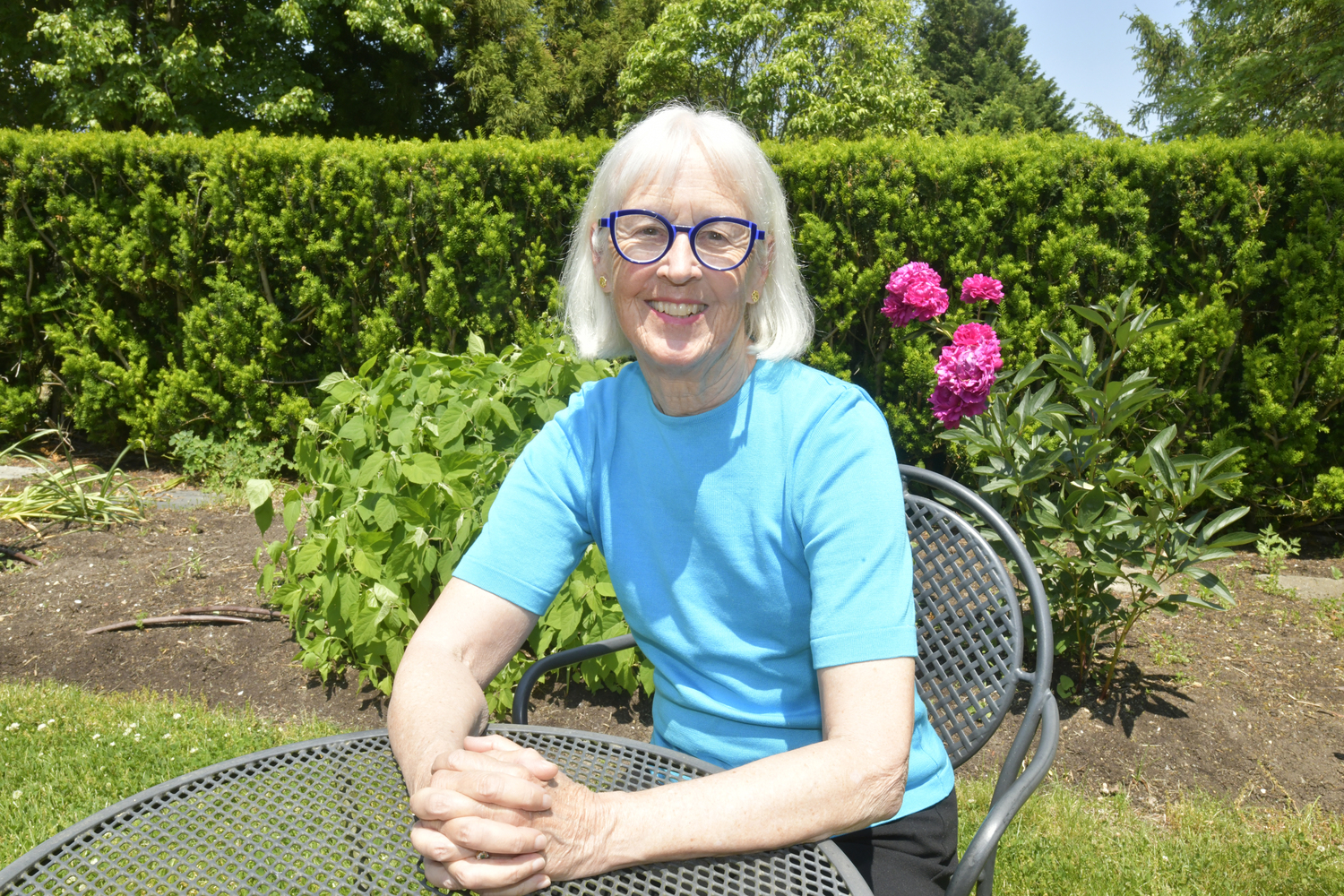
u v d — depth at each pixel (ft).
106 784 8.49
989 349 9.49
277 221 18.43
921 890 4.01
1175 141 16.05
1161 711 10.07
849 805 3.34
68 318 19.66
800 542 4.02
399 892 3.31
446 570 9.50
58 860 3.49
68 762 8.87
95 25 44.86
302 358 19.35
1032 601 4.92
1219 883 7.23
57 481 16.26
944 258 15.94
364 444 10.11
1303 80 49.93
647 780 3.97
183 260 18.78
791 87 68.59
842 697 3.63
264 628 11.97
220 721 9.79
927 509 5.58
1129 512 9.89
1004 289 15.60
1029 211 15.57
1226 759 9.27
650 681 9.48
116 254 18.65
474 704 3.98
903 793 3.50
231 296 18.67
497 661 4.46
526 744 4.32
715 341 4.08
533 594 4.50
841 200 16.08
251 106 52.01
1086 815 8.30
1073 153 15.40
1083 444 10.10
